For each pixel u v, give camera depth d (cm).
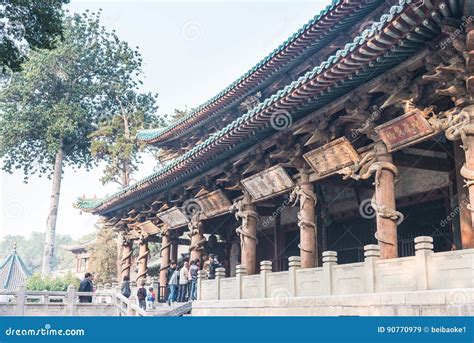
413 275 1501
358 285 1700
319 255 2788
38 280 4656
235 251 3812
